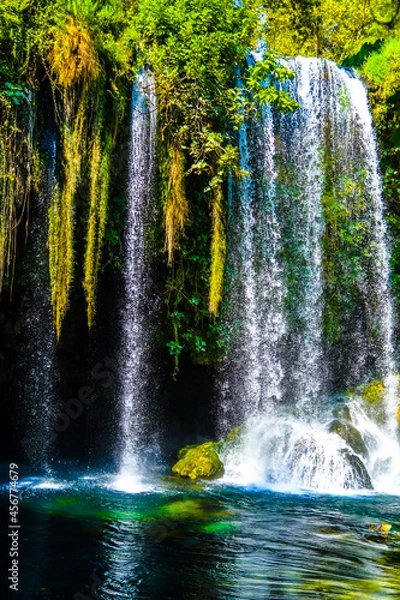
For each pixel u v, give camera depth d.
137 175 7.27
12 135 6.29
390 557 4.51
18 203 6.44
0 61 6.18
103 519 5.29
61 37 6.43
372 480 7.65
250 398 8.65
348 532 5.16
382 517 5.73
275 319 8.84
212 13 7.37
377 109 9.70
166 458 8.57
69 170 6.58
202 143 7.18
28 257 6.95
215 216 7.51
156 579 3.99
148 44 7.19
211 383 8.88
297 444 7.55
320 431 7.98
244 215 8.42
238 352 8.55
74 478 7.22
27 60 6.27
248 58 8.48
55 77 6.50
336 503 6.30
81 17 6.57
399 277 9.92
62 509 5.57
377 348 9.83
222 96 7.35
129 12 7.29
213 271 7.51
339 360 9.63
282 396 8.95
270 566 4.27
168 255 7.55
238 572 4.14
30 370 8.02
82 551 4.45
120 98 6.93
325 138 9.44
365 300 9.76
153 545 4.64
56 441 8.35
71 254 6.64
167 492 6.48
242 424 8.31
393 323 9.92
